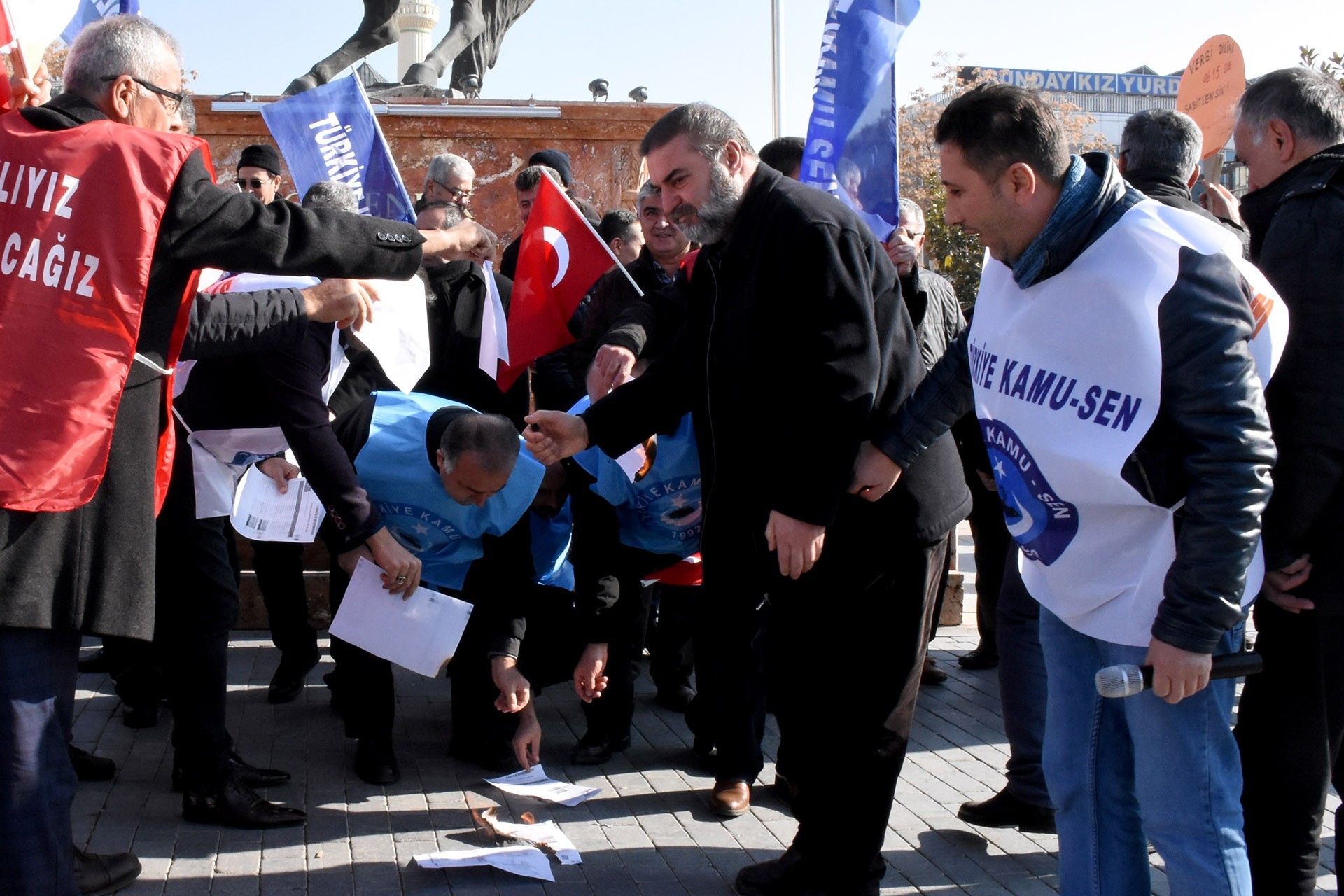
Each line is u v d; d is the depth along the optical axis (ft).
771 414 9.48
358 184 16.52
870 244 9.46
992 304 8.27
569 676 13.42
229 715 15.52
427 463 11.93
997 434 8.13
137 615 7.68
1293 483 8.57
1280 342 7.58
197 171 7.73
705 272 10.11
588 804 12.81
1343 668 8.84
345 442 12.32
